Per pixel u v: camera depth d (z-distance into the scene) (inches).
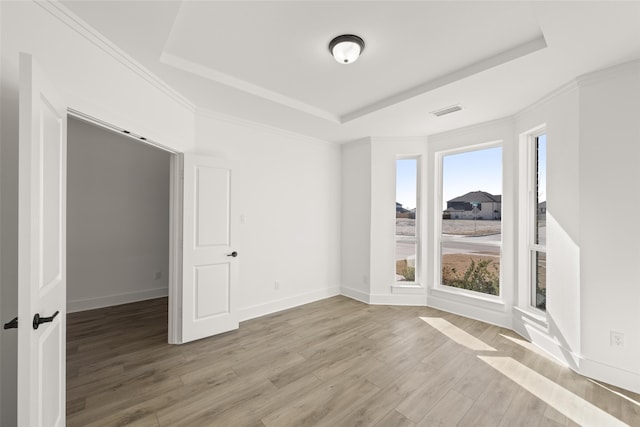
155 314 145.9
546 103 105.3
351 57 78.3
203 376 89.1
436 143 155.6
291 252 159.6
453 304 147.6
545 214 115.6
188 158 113.5
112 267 161.8
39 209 47.4
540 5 59.8
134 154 169.2
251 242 141.9
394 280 164.1
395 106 116.2
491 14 66.5
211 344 112.0
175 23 70.4
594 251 87.5
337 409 74.3
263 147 146.0
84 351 105.5
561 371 91.7
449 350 106.8
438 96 106.3
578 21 63.6
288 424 68.8
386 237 164.7
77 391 80.8
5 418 53.0
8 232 53.4
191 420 69.7
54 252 56.1
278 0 62.7
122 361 98.1
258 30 73.5
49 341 52.8
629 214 82.0
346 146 183.0
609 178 84.9
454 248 152.3
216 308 121.0
